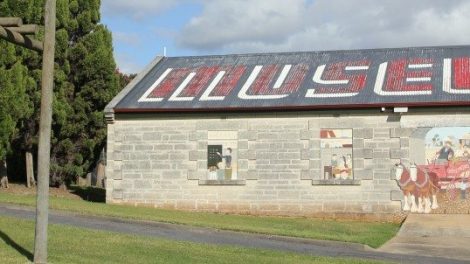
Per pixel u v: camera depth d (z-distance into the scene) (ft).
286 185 79.00
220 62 95.91
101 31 101.24
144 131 83.56
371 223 74.74
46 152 37.27
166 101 84.12
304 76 86.84
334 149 78.18
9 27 36.11
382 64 87.25
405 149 76.33
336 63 89.81
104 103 101.04
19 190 91.15
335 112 78.33
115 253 44.14
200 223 62.49
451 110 75.25
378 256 50.42
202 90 86.38
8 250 40.98
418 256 51.24
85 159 103.30
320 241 56.03
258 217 76.74
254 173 79.92
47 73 37.06
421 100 75.77
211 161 81.41
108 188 83.76
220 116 81.46
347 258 48.19
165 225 60.80
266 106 79.56
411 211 75.66
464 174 74.69
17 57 84.99
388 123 76.89
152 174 82.84
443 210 75.10
